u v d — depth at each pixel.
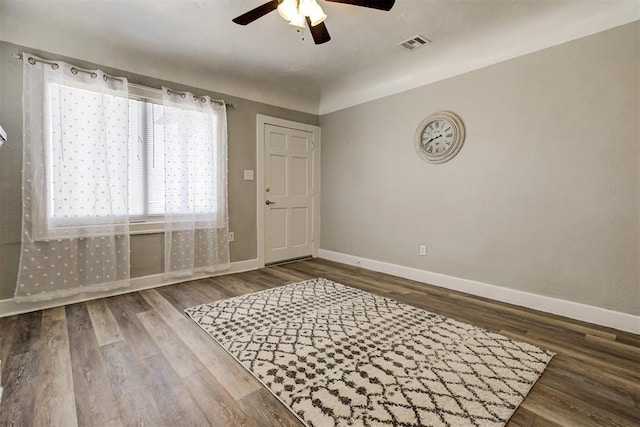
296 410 1.40
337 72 3.59
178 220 3.33
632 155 2.22
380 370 1.70
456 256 3.23
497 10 2.44
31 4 2.27
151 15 2.42
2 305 2.45
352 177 4.29
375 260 4.04
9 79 2.45
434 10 2.43
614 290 2.31
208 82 3.56
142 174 3.14
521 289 2.78
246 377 1.66
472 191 3.08
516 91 2.76
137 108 3.09
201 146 3.45
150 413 1.39
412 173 3.59
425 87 3.43
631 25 2.20
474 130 3.05
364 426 1.30
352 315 2.47
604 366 1.77
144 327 2.26
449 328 2.24
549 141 2.59
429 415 1.36
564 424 1.32
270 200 4.21
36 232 2.53
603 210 2.35
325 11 2.41
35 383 1.59
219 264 3.69
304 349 1.93
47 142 2.56
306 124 4.56
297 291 3.08
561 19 2.46
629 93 2.22
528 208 2.73
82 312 2.53
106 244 2.86
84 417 1.36
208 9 2.35
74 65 2.72
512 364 1.77
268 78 3.73
